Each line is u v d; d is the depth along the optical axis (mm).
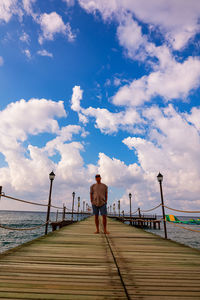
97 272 2371
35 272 2293
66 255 3188
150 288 1924
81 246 4012
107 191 6203
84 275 2250
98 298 1684
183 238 28234
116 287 1932
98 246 4066
